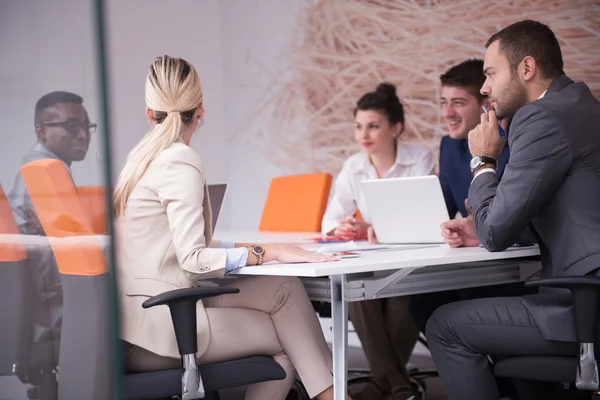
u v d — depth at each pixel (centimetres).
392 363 354
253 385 243
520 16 579
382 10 650
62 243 162
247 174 750
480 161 254
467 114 381
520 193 228
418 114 631
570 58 559
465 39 606
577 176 228
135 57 727
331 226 427
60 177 156
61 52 157
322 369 231
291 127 716
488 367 241
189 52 756
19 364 180
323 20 689
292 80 713
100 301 151
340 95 682
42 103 160
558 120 228
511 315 230
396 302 364
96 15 133
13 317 181
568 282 209
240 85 750
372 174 426
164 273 223
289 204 475
